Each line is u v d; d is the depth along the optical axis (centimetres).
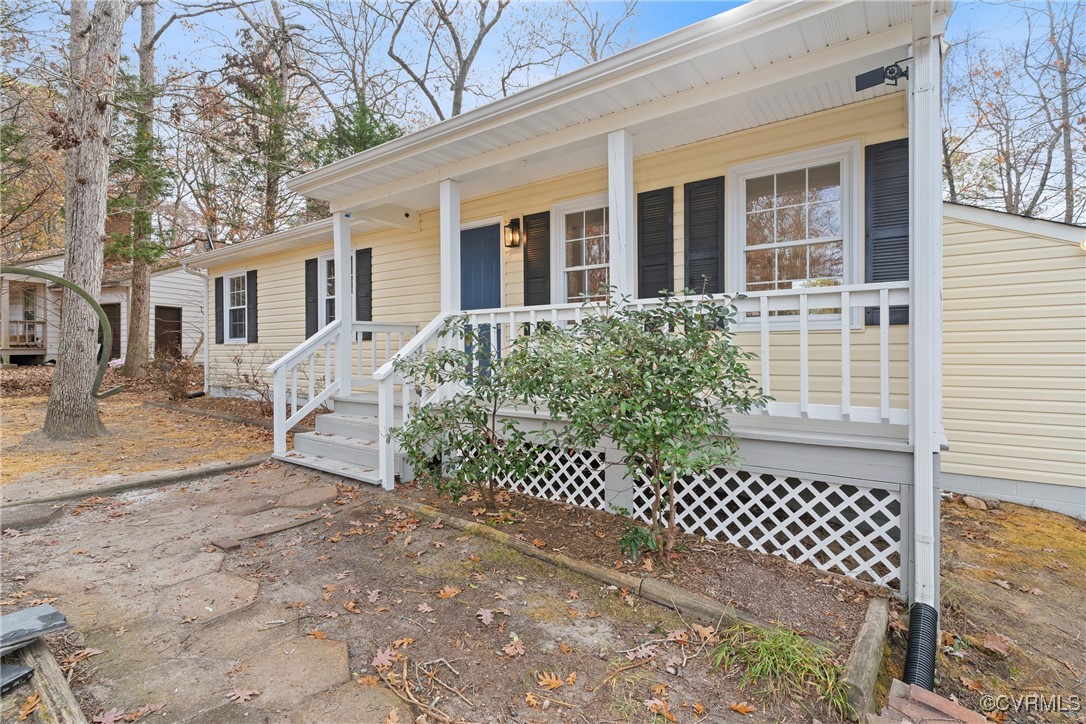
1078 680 235
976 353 473
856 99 391
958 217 477
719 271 457
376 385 726
